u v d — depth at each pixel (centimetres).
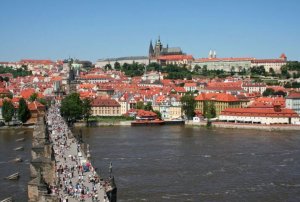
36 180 14962
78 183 15575
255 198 18612
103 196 14212
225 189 19850
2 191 18812
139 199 18138
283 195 19100
